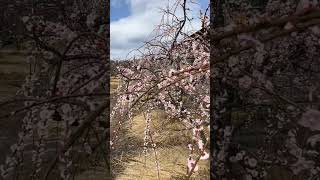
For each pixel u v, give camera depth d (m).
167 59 3.33
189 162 3.00
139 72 3.32
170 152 4.12
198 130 3.09
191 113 3.36
